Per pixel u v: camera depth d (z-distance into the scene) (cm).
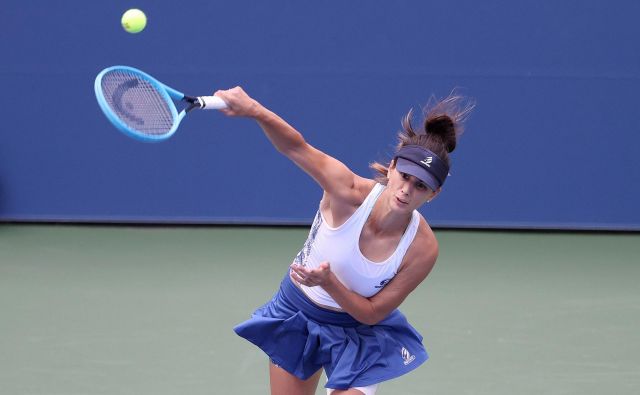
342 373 1332
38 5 2914
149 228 3039
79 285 2481
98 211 3031
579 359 2048
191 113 2973
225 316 2264
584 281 2612
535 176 3022
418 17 2914
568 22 2934
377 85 2947
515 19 2927
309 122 2969
